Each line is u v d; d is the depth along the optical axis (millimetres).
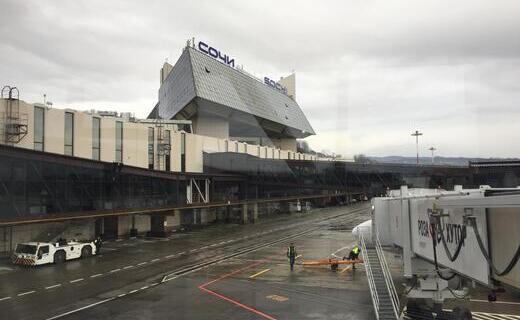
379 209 25797
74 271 33469
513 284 9453
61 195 39062
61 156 39156
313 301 24422
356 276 32000
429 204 15898
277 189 61344
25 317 20922
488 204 9320
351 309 22688
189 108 56938
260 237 55844
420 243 17531
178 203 56875
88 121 46469
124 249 45562
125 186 47531
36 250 35469
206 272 33469
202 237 56125
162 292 26562
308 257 40938
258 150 55281
